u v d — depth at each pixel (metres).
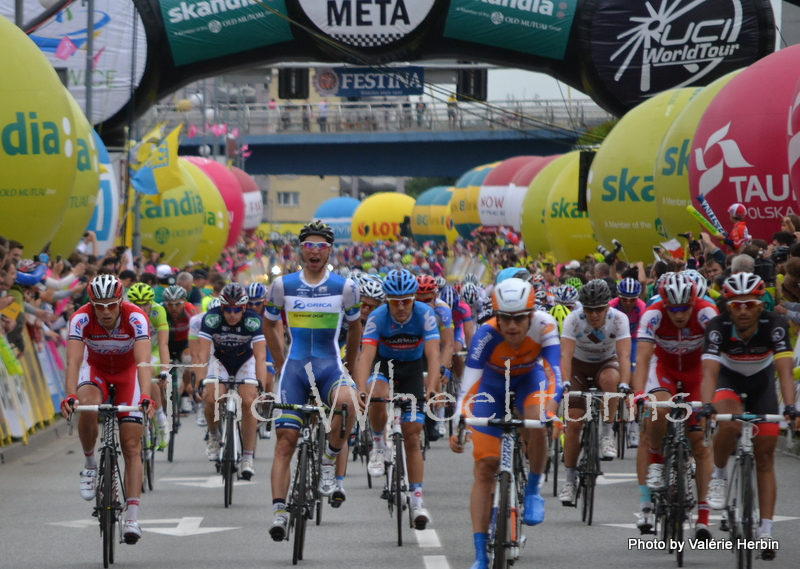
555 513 25.28
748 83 43.53
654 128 56.50
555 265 75.00
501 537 16.20
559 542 21.67
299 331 22.28
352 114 148.50
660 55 67.62
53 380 41.25
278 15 68.31
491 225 123.38
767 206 42.31
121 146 72.31
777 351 18.97
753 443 18.84
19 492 27.88
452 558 20.02
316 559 20.03
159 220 75.31
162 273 46.38
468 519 24.27
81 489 21.31
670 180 50.03
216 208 87.94
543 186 88.75
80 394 20.86
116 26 68.25
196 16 68.25
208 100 168.38
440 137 141.75
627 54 67.94
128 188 67.38
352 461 35.69
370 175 149.62
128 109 68.69
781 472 30.33
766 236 42.84
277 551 20.83
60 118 44.38
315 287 22.23
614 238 58.12
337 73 82.81
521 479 20.27
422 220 190.75
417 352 23.67
